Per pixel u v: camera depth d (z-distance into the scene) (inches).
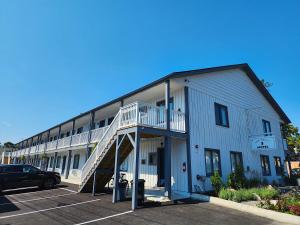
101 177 534.9
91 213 340.5
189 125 531.2
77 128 1131.3
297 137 1159.6
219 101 645.3
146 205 390.6
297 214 321.4
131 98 654.5
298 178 840.9
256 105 813.9
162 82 522.3
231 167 617.0
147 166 607.8
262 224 295.0
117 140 442.9
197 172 514.9
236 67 734.5
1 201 456.4
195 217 319.3
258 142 693.3
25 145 1838.1
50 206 396.8
